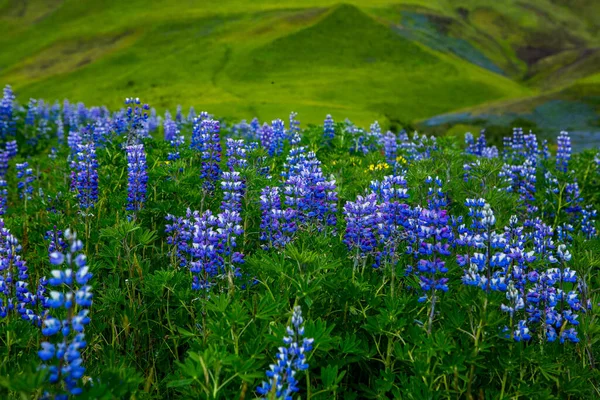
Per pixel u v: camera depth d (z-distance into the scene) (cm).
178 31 15625
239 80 11556
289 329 364
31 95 11762
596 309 473
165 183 786
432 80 11650
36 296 502
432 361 419
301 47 13050
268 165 875
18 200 1119
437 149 1138
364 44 13438
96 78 12588
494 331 421
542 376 441
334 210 655
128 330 488
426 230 480
